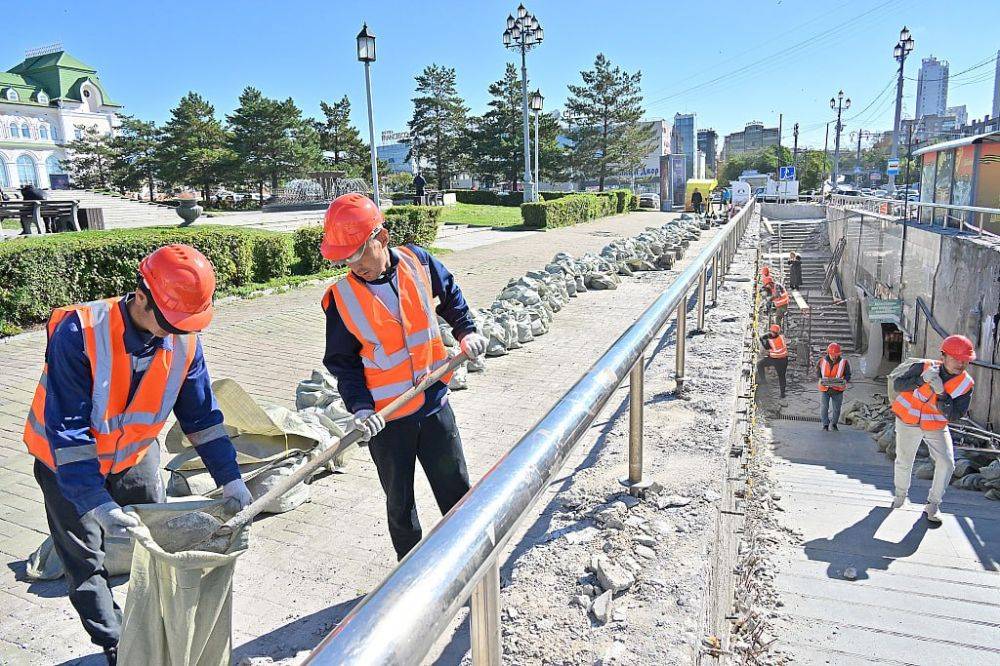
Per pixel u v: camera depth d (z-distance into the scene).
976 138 16.00
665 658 2.10
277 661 2.62
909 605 5.33
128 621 2.03
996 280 12.58
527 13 27.69
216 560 1.98
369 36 17.08
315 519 3.80
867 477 10.11
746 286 10.02
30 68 84.94
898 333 21.17
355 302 2.67
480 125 53.44
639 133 52.84
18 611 3.05
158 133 54.94
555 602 2.41
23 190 16.41
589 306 10.20
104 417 2.22
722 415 4.41
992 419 12.55
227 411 3.76
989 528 7.09
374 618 0.89
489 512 1.23
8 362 7.12
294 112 48.88
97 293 9.29
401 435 2.74
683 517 3.04
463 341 2.83
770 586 5.46
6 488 4.32
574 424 1.77
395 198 38.75
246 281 11.60
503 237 21.08
